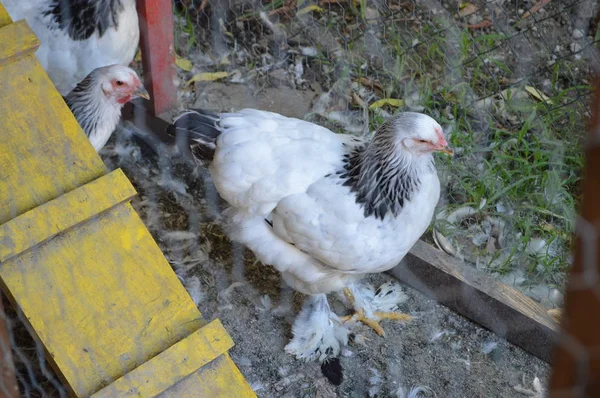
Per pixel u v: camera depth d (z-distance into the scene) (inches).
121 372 56.8
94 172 60.1
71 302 57.5
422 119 63.7
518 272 73.0
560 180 76.0
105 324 57.6
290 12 89.9
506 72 84.0
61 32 72.9
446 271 71.1
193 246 74.9
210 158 67.2
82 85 71.7
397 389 67.6
